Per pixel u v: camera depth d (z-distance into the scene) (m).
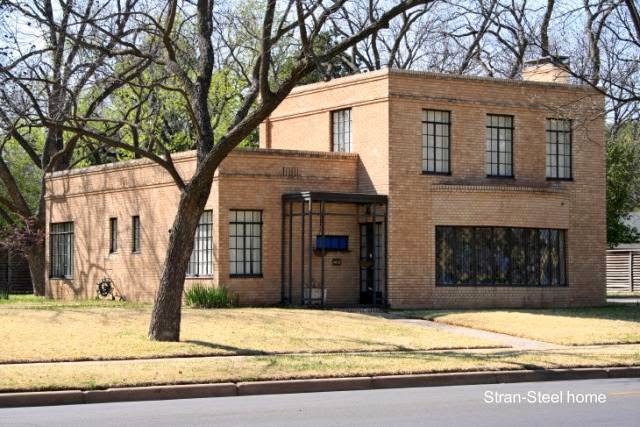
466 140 33.28
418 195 32.41
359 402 15.67
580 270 34.97
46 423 13.44
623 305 35.22
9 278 45.69
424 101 32.59
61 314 27.69
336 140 34.38
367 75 32.88
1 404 15.52
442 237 32.72
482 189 33.00
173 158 33.03
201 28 23.56
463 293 32.81
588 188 35.31
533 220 33.88
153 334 22.34
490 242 33.31
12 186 42.41
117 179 35.97
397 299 31.94
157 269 33.69
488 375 18.92
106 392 16.14
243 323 25.95
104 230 36.78
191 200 22.20
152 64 33.75
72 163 48.25
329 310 30.30
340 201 31.39
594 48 29.84
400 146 32.19
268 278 31.97
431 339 24.17
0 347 20.94
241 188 31.58
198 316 27.33
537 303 33.94
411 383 18.31
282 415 14.12
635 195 53.78
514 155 34.16
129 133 44.94
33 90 30.69
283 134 36.59
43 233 41.66
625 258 51.34
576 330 26.42
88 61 35.41
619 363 20.48
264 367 18.61
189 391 16.66
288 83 21.66
